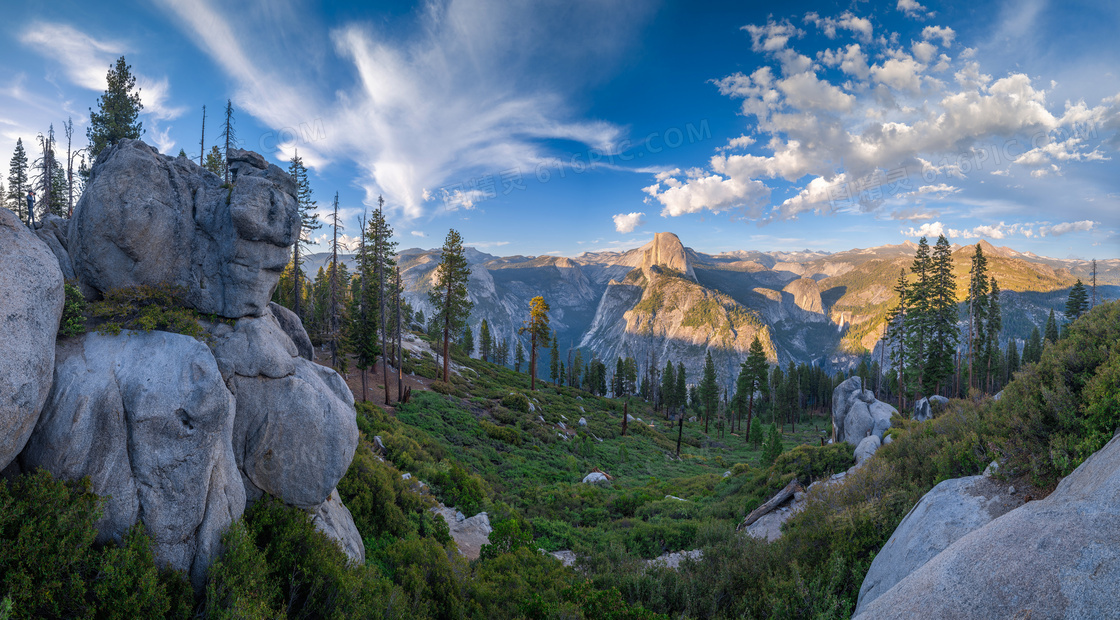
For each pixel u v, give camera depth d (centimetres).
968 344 5125
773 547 1001
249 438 779
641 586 993
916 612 409
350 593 742
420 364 5431
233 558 640
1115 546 337
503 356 15100
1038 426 692
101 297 727
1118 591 312
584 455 3809
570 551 1636
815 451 2050
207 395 644
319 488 838
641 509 2130
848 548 835
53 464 559
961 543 443
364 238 4397
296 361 885
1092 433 595
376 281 4525
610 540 1655
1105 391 625
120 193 702
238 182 780
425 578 1003
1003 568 380
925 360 4594
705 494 2517
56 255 695
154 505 596
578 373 12675
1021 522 412
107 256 697
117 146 741
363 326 4197
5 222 562
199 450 633
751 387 7244
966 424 1016
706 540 1488
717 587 908
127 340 665
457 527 1602
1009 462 671
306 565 745
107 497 565
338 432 862
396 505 1348
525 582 1109
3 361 495
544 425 4253
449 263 4791
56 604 485
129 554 545
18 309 527
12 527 498
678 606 922
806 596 745
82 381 595
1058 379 745
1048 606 336
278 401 804
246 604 586
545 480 2825
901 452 1207
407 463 1938
